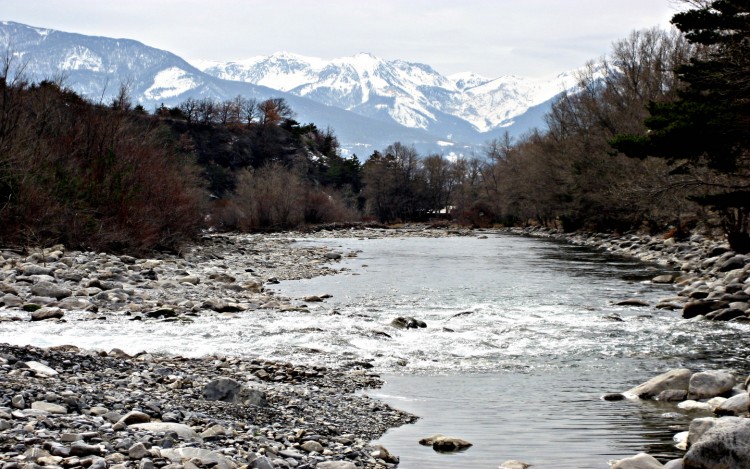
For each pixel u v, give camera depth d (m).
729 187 33.72
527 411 11.20
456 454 8.98
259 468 7.16
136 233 36.72
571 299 25.42
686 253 41.44
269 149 158.38
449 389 12.69
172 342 15.97
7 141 33.81
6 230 31.17
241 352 15.22
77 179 36.44
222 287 26.22
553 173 80.56
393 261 43.16
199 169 64.25
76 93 45.31
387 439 9.61
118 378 11.05
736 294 22.23
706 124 29.39
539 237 78.25
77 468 6.50
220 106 166.75
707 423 8.99
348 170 160.62
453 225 124.56
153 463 6.81
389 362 14.85
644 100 60.72
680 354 15.90
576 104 78.62
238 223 89.44
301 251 49.41
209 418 9.16
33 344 14.90
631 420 10.65
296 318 19.86
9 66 36.59
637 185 42.38
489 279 32.34
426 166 153.38
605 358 15.48
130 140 43.72
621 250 51.12
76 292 21.47
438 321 20.06
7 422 7.37
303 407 10.72
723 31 30.39
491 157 145.25
